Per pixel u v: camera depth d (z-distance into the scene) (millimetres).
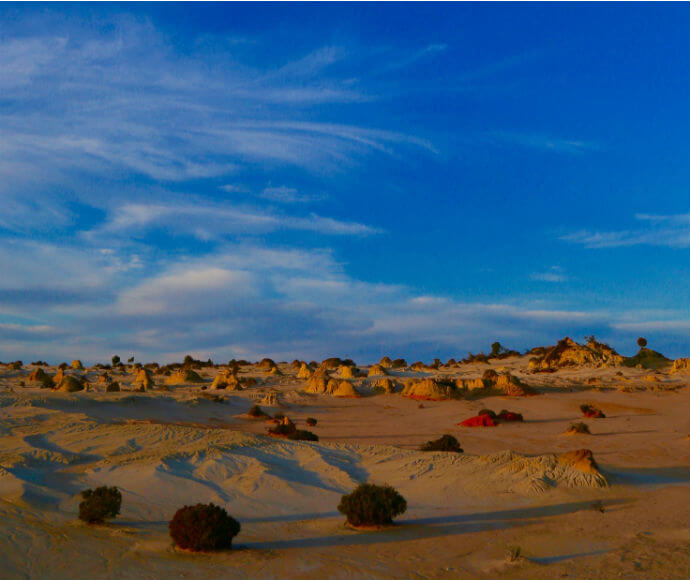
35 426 40969
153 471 25375
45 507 19766
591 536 16422
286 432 41281
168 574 12945
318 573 13227
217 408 61438
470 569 13727
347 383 79062
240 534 17125
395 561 14375
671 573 13016
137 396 60125
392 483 24953
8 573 12359
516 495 21828
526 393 74125
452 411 62375
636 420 53094
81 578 12461
